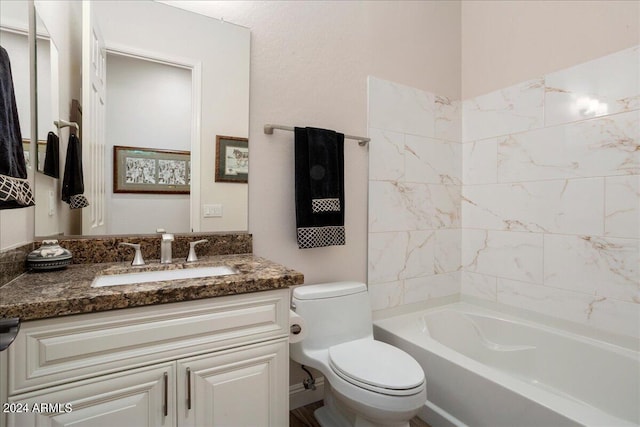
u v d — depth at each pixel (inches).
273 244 63.3
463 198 89.7
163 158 53.6
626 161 59.1
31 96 43.8
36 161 44.8
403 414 44.4
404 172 79.5
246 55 59.8
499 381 50.3
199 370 36.4
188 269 48.8
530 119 74.0
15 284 35.4
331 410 61.1
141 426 33.4
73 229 47.8
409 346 65.1
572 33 66.7
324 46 68.6
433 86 84.9
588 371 61.2
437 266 85.5
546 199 71.0
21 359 28.4
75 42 48.1
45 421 29.2
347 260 72.1
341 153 66.8
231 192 58.8
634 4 58.1
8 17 39.4
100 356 31.6
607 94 61.6
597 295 63.1
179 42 54.7
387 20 77.5
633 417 54.8
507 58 78.8
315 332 58.7
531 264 73.7
